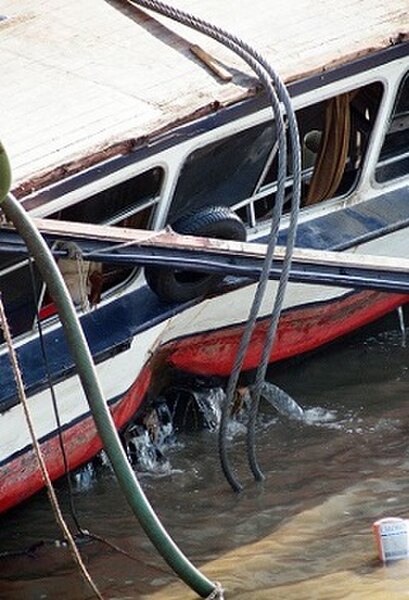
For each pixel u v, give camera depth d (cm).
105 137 2333
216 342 2639
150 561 2350
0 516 2489
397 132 2758
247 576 2281
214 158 2472
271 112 2469
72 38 2620
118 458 2159
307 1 2711
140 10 2683
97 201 2388
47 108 2427
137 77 2500
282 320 2692
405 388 2762
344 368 2834
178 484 2542
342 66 2525
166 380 2659
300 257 2405
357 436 2631
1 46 2608
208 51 2553
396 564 2259
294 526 2398
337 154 2653
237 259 2344
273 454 2602
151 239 2256
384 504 2427
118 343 2412
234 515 2444
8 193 2002
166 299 2473
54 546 2412
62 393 2394
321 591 2223
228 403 2430
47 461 2445
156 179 2411
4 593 2308
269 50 2562
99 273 2411
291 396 2761
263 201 2653
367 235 2653
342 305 2756
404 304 2942
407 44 2584
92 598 2275
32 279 2277
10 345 2097
